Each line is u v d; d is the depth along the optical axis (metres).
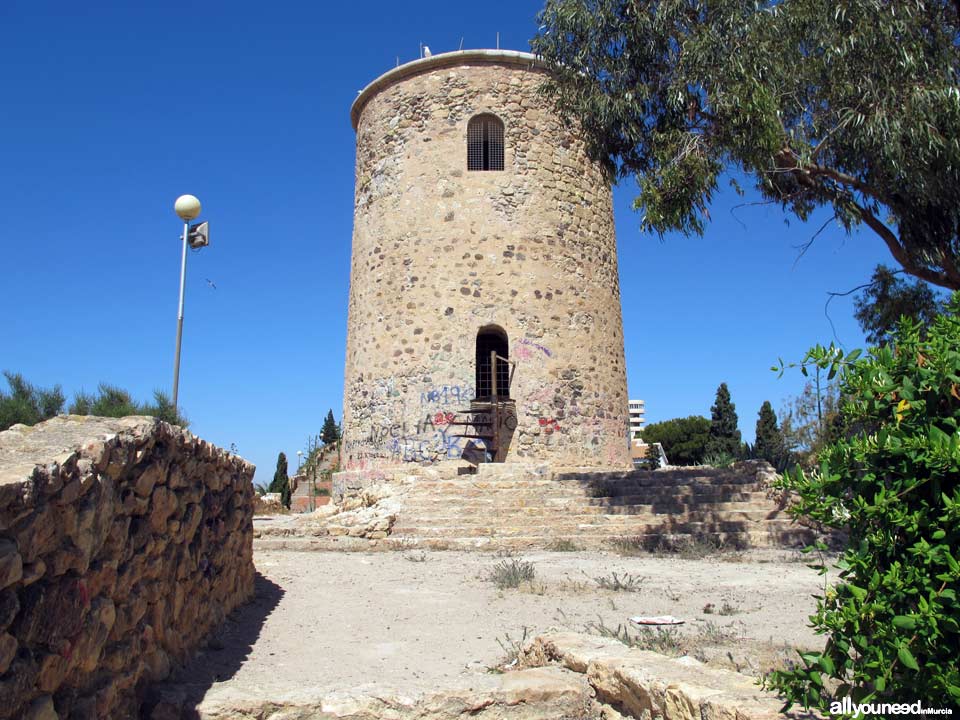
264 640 6.73
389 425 18.31
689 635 6.71
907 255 13.28
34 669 3.32
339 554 12.37
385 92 20.17
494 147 19.64
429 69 19.58
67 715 3.65
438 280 18.55
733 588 9.20
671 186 12.52
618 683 4.80
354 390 19.58
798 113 12.39
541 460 17.91
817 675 3.45
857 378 3.65
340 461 20.44
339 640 6.79
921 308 17.19
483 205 18.83
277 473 42.16
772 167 12.18
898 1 11.41
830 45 11.39
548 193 19.28
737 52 11.84
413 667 5.93
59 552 3.58
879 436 3.34
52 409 9.34
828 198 13.43
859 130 11.44
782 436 29.80
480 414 17.89
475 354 18.28
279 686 5.23
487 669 5.88
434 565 11.16
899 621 3.01
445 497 14.59
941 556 3.08
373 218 19.80
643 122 13.53
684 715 4.06
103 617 4.00
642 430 61.59
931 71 11.62
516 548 12.70
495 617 7.73
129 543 4.45
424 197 18.98
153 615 4.95
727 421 53.75
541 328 18.55
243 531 8.02
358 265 20.33
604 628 6.81
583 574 10.19
